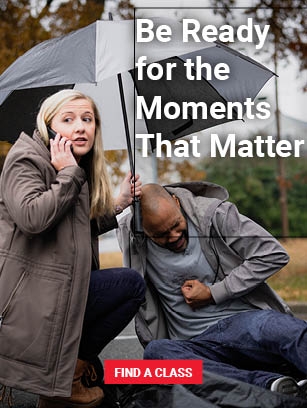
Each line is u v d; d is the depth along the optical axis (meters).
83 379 4.00
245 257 4.03
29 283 3.58
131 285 3.92
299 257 11.35
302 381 3.63
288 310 4.06
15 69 4.18
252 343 3.79
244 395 3.32
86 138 3.85
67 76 3.97
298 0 8.43
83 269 3.62
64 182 3.58
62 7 11.28
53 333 3.53
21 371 3.54
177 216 4.01
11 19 11.36
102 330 3.92
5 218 3.68
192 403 3.29
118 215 4.41
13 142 4.74
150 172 4.73
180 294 4.09
